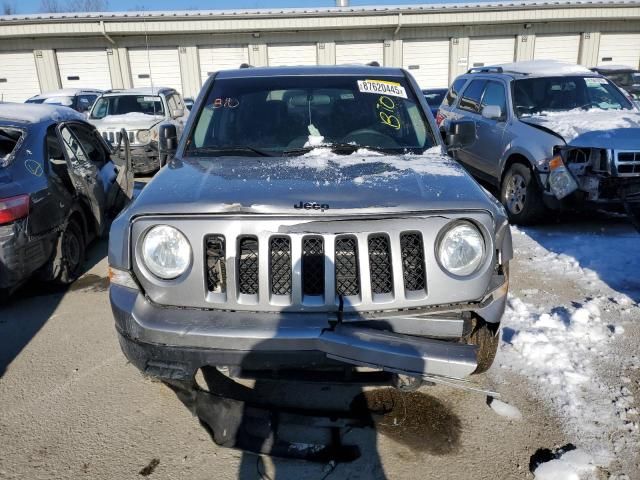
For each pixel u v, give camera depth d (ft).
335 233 7.80
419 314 7.96
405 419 9.57
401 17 78.13
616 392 10.19
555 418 9.50
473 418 9.57
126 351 8.27
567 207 19.85
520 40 81.46
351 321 7.82
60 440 9.18
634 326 12.87
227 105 12.21
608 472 8.21
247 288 8.01
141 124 32.96
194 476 8.31
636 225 18.83
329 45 81.10
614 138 18.95
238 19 77.82
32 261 13.61
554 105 23.58
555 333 12.46
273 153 11.05
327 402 10.04
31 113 16.48
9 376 11.19
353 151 11.14
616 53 82.79
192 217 7.89
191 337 7.68
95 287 16.11
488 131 24.43
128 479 8.28
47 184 14.51
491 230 8.07
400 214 7.93
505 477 8.21
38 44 80.38
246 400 9.92
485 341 9.14
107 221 20.11
